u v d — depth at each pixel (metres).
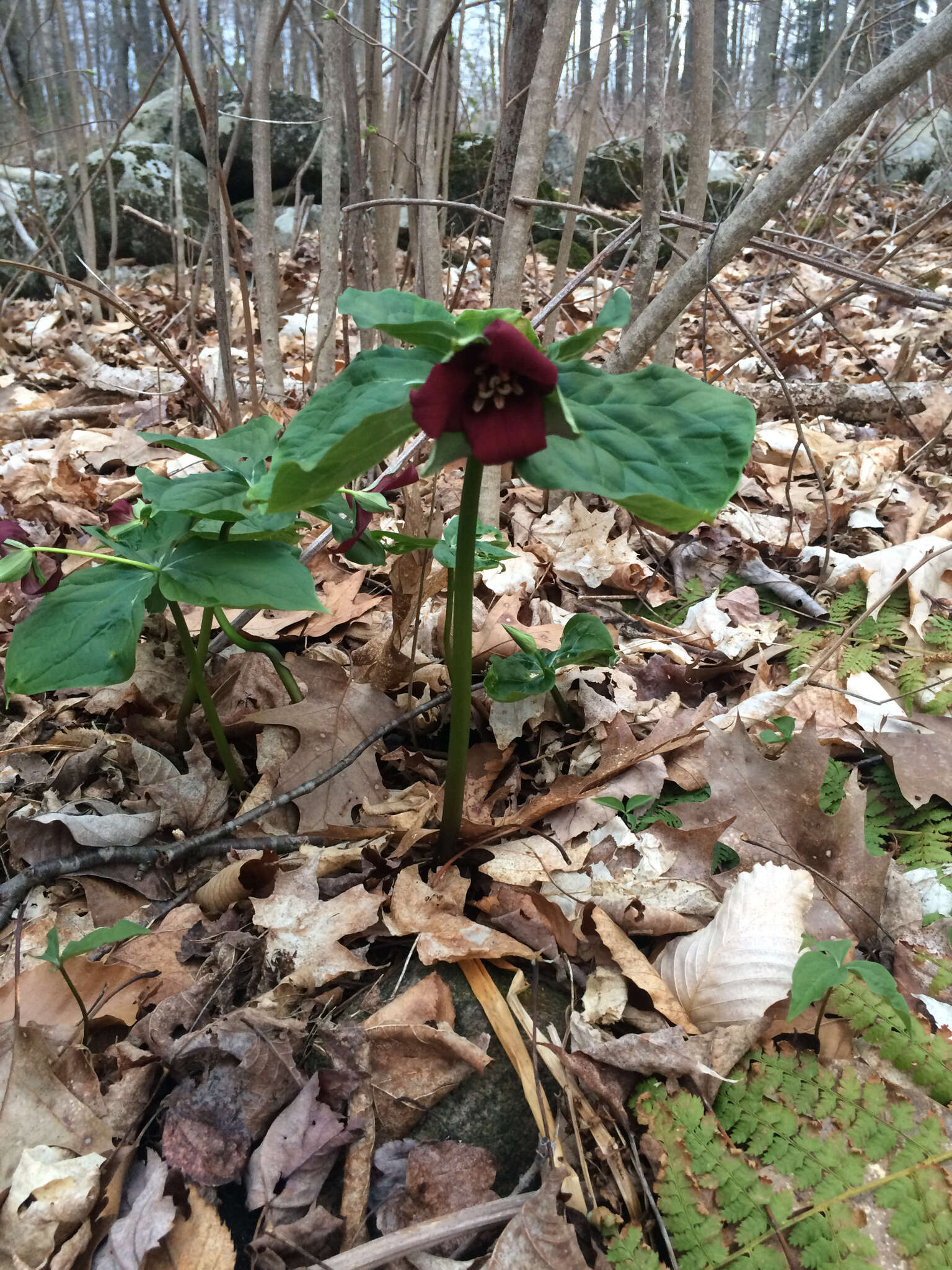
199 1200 0.33
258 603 0.39
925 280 1.42
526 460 0.30
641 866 0.45
